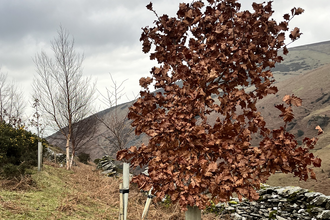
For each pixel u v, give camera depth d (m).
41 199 5.23
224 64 3.45
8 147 7.92
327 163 40.41
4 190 5.21
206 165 2.92
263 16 3.59
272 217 6.51
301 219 5.95
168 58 3.64
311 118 67.88
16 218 3.82
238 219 7.03
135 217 6.04
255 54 3.59
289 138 3.10
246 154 3.23
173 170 3.12
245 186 2.95
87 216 5.03
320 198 5.83
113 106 8.34
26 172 6.59
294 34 3.59
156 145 3.16
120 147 7.24
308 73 100.00
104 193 7.52
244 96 3.08
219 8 4.03
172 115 2.95
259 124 3.21
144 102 3.33
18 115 18.36
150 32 3.90
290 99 3.00
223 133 2.91
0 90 17.67
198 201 2.83
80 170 11.71
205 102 3.13
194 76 3.20
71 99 13.71
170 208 7.50
